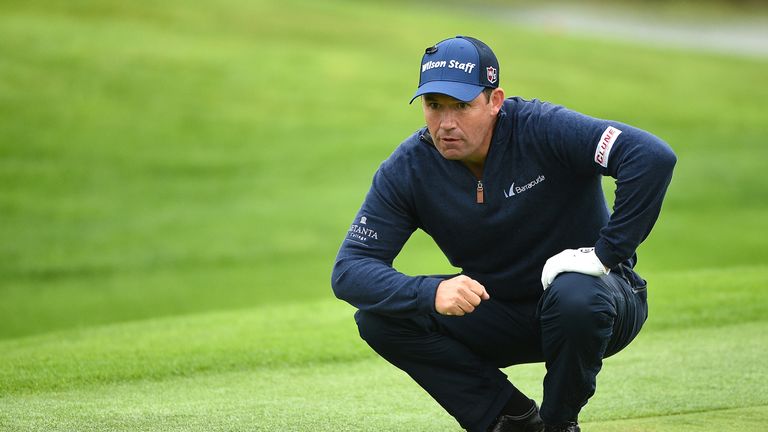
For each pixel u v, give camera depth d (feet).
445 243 44.42
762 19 509.76
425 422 51.70
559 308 40.32
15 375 65.51
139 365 68.33
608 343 43.11
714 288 92.48
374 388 60.70
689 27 479.82
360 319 44.34
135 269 163.94
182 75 286.46
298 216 193.06
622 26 472.44
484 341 45.09
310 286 150.41
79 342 79.15
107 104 260.83
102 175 218.79
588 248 41.04
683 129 271.08
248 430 49.75
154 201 204.44
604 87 310.24
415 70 312.71
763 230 182.29
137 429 49.80
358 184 214.90
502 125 42.09
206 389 61.31
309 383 62.69
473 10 488.02
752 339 71.61
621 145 40.14
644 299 45.03
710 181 221.25
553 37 387.34
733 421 49.90
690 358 65.82
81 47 298.15
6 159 222.89
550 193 42.37
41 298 148.25
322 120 261.03
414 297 40.47
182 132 247.91
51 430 49.42
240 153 236.22
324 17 372.79
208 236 181.57
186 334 80.59
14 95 257.96
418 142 43.42
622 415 51.78
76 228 187.32
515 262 43.98
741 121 282.15
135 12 343.67
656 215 40.37
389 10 405.39
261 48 321.93
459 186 42.93
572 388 41.55
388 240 43.50
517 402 44.52
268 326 83.15
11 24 311.47
